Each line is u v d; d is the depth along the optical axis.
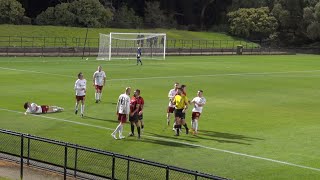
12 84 46.47
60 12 109.19
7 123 29.91
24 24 106.56
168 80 54.12
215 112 35.97
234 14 127.69
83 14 110.06
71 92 42.53
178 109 27.84
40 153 23.00
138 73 60.28
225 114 35.28
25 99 38.50
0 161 21.39
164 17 127.00
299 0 128.12
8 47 81.00
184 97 27.88
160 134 28.23
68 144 18.27
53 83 47.91
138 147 25.34
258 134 29.09
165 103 38.84
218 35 125.12
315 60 96.38
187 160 23.39
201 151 24.97
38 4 120.19
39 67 63.06
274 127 31.19
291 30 132.75
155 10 125.88
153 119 32.34
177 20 137.25
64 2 116.94
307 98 44.56
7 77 51.56
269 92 47.75
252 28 125.44
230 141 27.16
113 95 42.16
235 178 21.03
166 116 33.44
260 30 125.88
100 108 35.69
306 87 52.56
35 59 75.44
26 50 82.50
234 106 38.94
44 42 97.38
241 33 126.62
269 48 116.81
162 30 119.75
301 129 30.70
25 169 20.42
